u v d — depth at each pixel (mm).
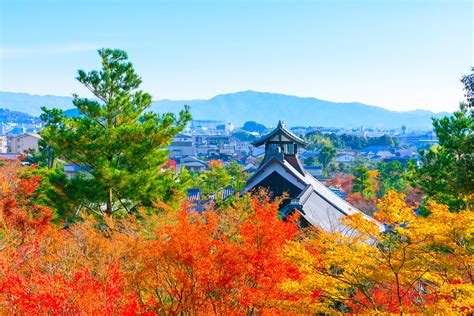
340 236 14812
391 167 96312
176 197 31828
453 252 13297
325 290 13586
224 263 15703
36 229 23641
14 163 34625
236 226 20844
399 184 85500
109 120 32719
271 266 15812
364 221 13250
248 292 15664
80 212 31938
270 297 15594
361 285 13531
